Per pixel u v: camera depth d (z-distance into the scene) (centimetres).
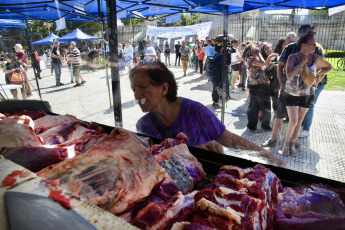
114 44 208
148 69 139
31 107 262
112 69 216
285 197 104
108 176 84
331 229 86
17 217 54
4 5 327
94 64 304
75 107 363
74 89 476
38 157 114
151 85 138
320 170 143
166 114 149
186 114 146
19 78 464
